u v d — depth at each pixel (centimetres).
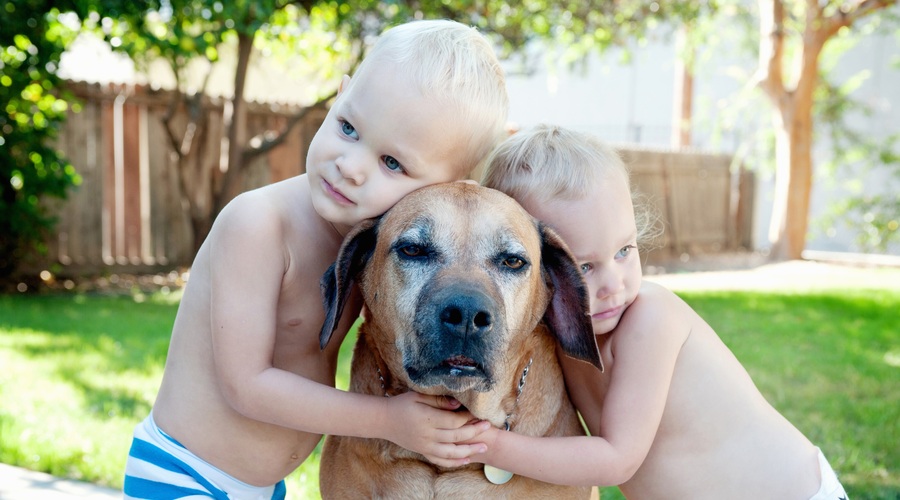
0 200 856
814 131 1791
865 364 677
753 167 1781
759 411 285
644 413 266
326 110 1168
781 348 734
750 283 1229
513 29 1020
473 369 234
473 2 938
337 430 256
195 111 1002
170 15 873
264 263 260
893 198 1748
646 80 2214
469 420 260
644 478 288
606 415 270
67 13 857
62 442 434
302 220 273
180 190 1021
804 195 1628
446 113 248
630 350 273
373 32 968
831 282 1261
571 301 266
